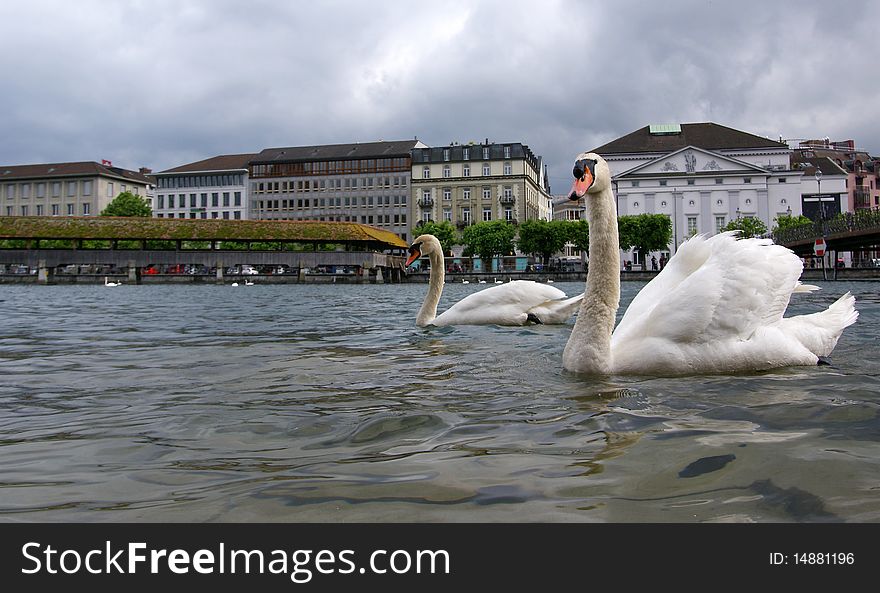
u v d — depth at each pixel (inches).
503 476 124.9
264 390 217.9
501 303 461.1
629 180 3668.8
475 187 4065.0
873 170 4468.5
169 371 262.4
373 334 407.8
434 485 121.1
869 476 117.7
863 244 1760.6
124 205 3961.6
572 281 2472.9
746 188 3572.8
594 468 127.7
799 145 4928.6
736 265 227.1
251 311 681.6
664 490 115.2
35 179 4335.6
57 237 2411.4
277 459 140.3
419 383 227.1
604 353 230.1
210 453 145.6
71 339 392.8
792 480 117.0
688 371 222.7
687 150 3622.0
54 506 116.3
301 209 4210.1
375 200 4141.2
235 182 4404.5
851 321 255.1
